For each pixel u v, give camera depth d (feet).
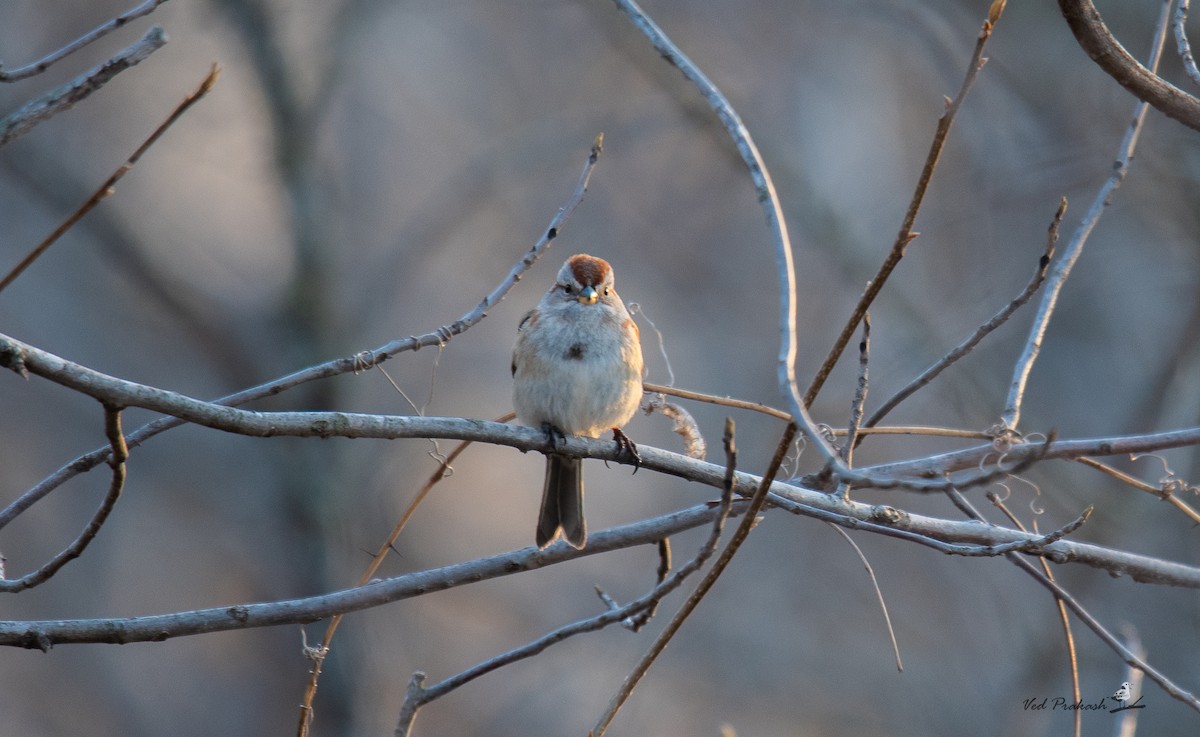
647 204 61.72
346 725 42.65
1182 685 37.09
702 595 15.64
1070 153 43.75
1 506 54.85
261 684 51.03
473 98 63.46
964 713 45.70
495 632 55.21
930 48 53.26
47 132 49.57
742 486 17.74
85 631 16.29
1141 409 39.91
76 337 55.83
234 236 58.34
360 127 59.98
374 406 57.67
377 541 47.65
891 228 51.98
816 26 58.59
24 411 55.77
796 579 50.52
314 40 46.55
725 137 51.01
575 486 21.63
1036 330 18.65
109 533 55.62
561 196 61.31
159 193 56.80
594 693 51.19
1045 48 46.60
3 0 51.93
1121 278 42.91
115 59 13.23
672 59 16.07
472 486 61.93
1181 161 40.16
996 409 42.50
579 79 64.13
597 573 55.57
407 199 61.46
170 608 54.80
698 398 19.72
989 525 18.33
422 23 62.54
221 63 54.75
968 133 51.70
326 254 46.19
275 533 45.98
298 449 45.11
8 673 52.60
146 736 51.78
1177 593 38.11
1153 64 18.66
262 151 48.39
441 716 50.88
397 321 59.67
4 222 54.39
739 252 60.70
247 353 46.73
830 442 18.03
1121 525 37.32
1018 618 44.73
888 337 51.21
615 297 23.82
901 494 44.37
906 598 49.08
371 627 46.24
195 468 52.29
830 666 48.44
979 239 49.44
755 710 48.44
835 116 56.75
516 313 61.52
